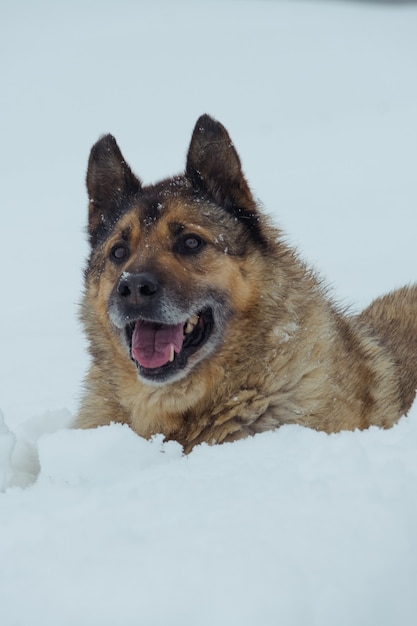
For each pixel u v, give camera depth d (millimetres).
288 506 3494
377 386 6625
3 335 12969
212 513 3477
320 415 6020
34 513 3754
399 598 3145
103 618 2822
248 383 6039
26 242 23828
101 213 6992
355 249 15539
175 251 6215
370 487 3621
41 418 6980
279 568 2971
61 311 14383
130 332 6305
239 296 6141
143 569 3025
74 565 3113
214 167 6465
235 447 4512
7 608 2943
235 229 6344
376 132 39938
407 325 7988
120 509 3635
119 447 4578
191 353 6023
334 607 2930
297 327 6152
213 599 2836
